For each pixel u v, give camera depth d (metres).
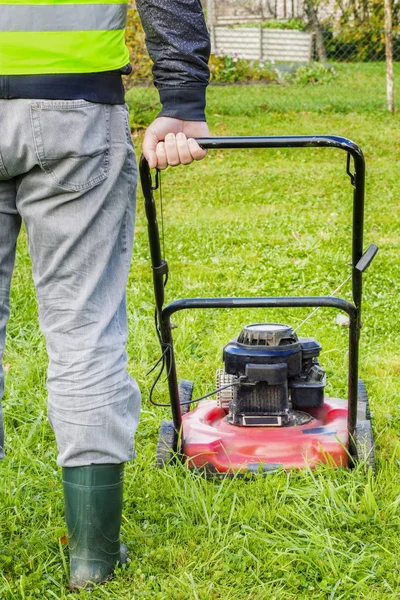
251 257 7.07
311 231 7.91
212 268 6.75
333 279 6.37
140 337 4.98
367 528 2.93
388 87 14.83
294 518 3.00
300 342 3.68
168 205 9.09
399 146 12.23
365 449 3.35
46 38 2.29
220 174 10.65
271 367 3.43
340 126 13.73
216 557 2.77
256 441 3.41
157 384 4.39
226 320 5.46
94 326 2.50
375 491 3.13
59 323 2.51
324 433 3.44
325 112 15.05
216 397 3.96
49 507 3.06
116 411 2.53
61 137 2.32
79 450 2.51
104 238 2.48
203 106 2.52
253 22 24.84
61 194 2.40
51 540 2.86
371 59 20.78
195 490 3.10
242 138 2.62
